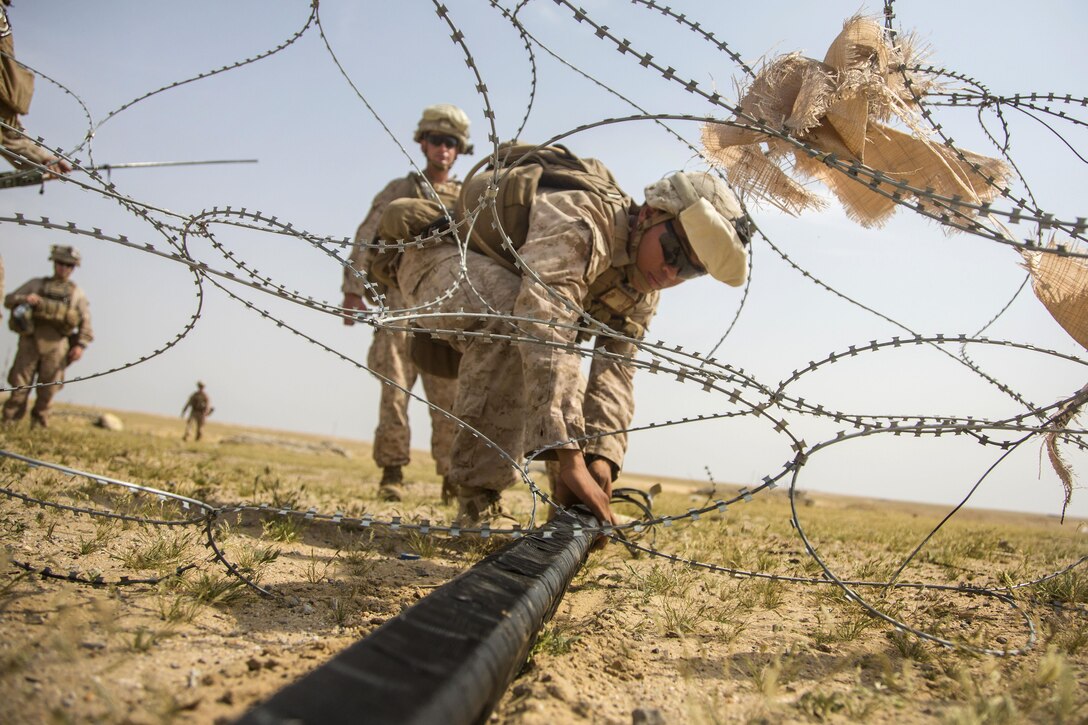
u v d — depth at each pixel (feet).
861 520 27.53
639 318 12.61
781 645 7.50
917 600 10.05
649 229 11.16
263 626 7.00
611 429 11.53
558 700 5.59
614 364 11.96
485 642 4.82
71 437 25.52
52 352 33.91
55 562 8.22
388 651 4.38
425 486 28.12
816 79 8.04
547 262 10.49
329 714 3.57
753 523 20.51
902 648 7.41
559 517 9.64
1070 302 8.15
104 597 7.14
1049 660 6.31
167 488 15.46
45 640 5.80
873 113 8.43
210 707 4.98
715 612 8.76
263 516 12.63
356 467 45.68
